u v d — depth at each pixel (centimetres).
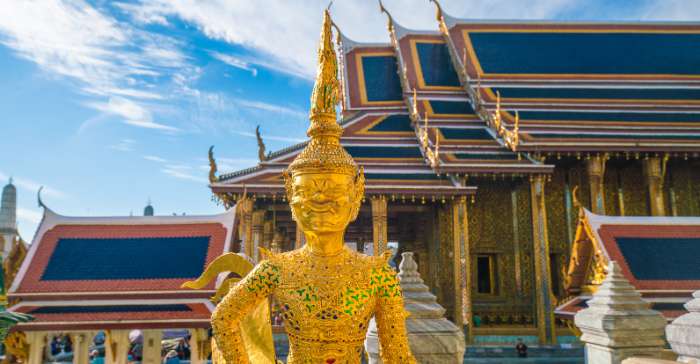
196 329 1230
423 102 3519
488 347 2417
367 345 512
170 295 1267
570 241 3078
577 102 3316
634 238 1850
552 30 4272
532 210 2666
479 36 4203
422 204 3020
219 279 1275
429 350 508
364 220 3597
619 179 3272
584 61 3825
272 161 2814
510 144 2789
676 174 3275
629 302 684
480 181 3111
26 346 1212
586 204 3109
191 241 1438
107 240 1432
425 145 2831
